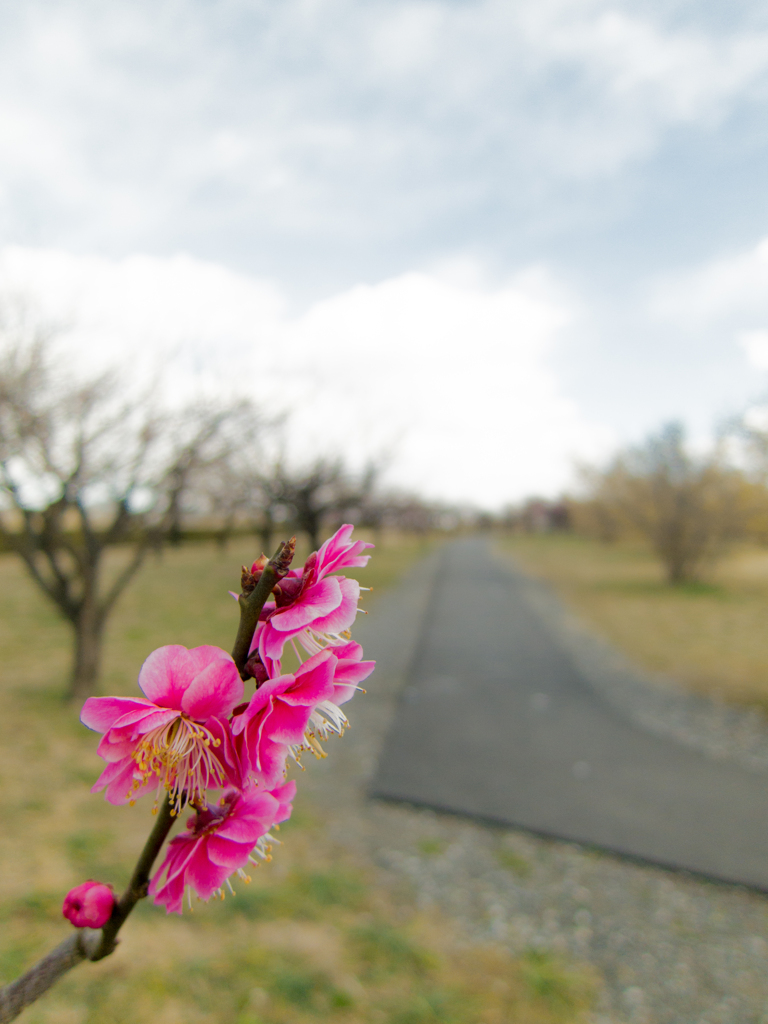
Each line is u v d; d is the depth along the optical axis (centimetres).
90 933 80
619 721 740
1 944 316
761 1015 312
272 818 80
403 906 388
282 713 73
